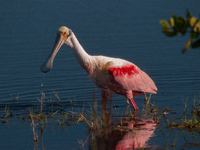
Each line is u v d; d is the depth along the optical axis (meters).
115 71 11.69
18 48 21.55
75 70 17.92
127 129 10.24
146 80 12.48
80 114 11.57
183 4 30.78
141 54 20.28
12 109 12.64
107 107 12.68
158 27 25.53
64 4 32.97
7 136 10.06
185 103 12.59
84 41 22.73
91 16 28.91
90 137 9.82
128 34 24.06
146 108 12.38
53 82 16.12
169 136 9.63
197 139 9.36
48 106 12.95
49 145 9.31
